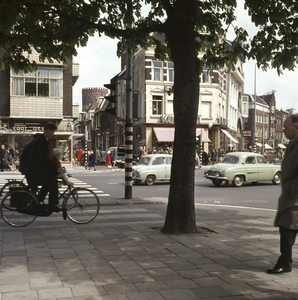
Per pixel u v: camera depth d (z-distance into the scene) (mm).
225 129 44094
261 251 5371
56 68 28906
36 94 28703
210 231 6871
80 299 3525
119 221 7953
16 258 4910
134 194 13594
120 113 11500
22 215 7250
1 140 28828
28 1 6277
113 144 54438
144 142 37531
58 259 4887
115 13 7738
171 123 37719
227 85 45125
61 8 6977
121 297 3592
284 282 4055
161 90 37906
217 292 3746
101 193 13750
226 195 13711
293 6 7059
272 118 87438
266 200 12367
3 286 3842
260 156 17672
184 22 6562
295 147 4195
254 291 3781
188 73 6605
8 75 28453
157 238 6191
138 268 4512
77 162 40781
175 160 6695
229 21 7961
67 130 29875
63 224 7512
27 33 7094
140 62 39344
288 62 8172
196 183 18391
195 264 4703
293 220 4199
